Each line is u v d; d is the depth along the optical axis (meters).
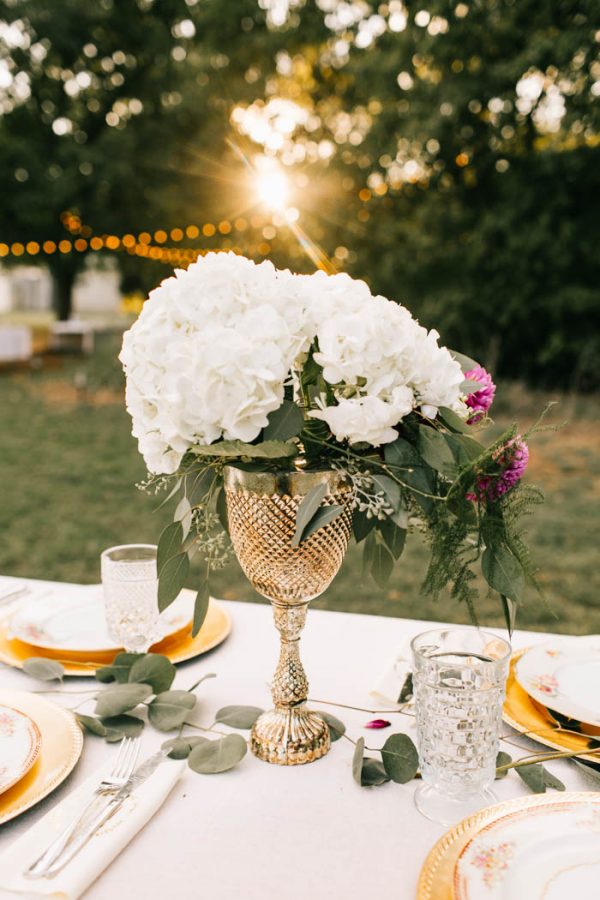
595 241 10.86
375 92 11.95
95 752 1.00
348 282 0.99
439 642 0.96
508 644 0.91
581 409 9.94
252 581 1.01
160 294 0.96
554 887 0.71
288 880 0.77
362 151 12.19
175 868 0.79
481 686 0.90
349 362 0.89
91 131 16.70
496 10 10.51
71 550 5.09
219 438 0.93
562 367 11.62
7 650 1.27
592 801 0.82
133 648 1.24
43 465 7.57
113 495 6.51
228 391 0.87
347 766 0.98
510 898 0.70
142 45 15.77
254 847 0.82
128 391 0.99
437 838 0.84
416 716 0.91
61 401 11.35
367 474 0.93
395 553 1.01
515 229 11.10
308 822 0.86
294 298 0.92
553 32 10.43
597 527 5.47
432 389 0.95
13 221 16.61
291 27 13.86
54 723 1.02
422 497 0.95
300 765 0.98
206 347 0.87
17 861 0.76
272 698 1.07
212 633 1.33
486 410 1.08
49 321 29.44
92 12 15.17
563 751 0.99
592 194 10.94
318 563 0.97
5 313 34.72
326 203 12.95
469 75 10.88
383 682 1.14
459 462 0.95
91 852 0.77
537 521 5.59
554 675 1.13
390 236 12.43
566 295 10.99
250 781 0.94
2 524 5.68
